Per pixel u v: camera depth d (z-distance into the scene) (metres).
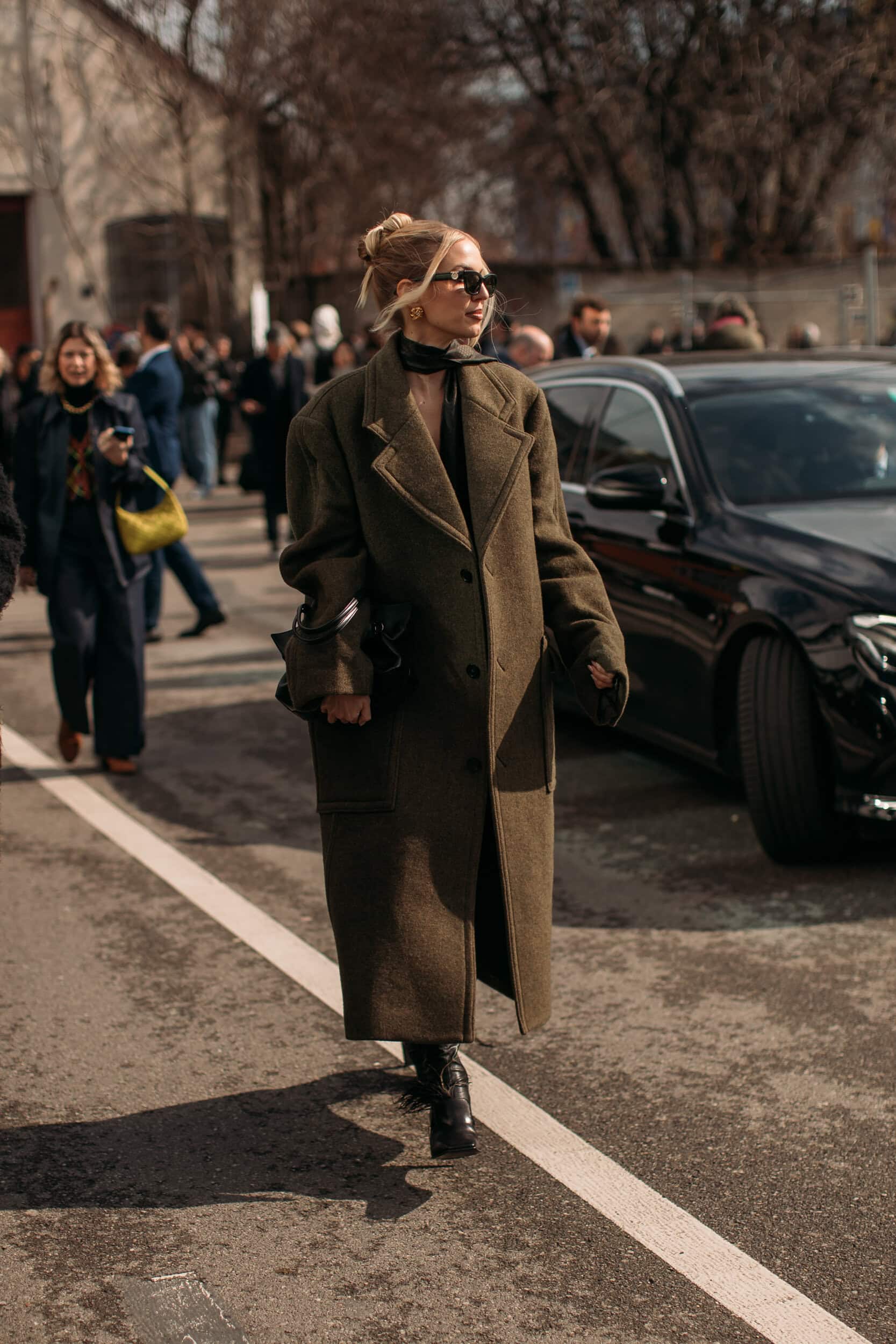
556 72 23.50
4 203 25.30
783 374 6.35
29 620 10.68
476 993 3.38
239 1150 3.35
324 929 4.70
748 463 5.77
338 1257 2.92
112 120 24.67
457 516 2.99
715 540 5.39
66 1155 3.34
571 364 7.14
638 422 6.25
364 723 3.00
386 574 3.03
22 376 14.79
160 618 10.36
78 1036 3.95
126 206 25.47
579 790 6.11
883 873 5.04
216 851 5.50
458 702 3.04
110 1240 3.00
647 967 4.30
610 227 27.41
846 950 4.38
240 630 10.05
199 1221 3.06
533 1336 2.66
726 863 5.18
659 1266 2.86
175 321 25.22
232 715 7.66
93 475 6.16
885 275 22.34
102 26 22.77
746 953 4.39
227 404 19.92
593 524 6.15
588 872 5.13
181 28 22.50
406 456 2.99
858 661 4.64
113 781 6.46
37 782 6.46
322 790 3.11
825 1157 3.25
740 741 5.03
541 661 3.12
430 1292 2.80
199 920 4.79
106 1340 2.68
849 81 22.89
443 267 2.99
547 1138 3.36
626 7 22.62
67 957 4.49
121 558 6.24
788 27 22.44
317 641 2.94
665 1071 3.66
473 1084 3.62
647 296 21.98
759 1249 2.91
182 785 6.39
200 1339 2.67
